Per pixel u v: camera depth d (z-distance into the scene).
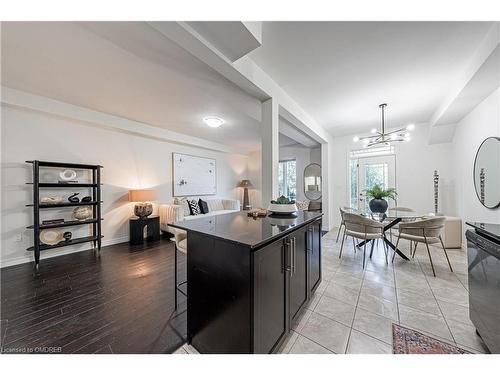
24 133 2.98
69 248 3.41
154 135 4.34
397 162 4.60
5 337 1.51
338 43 1.88
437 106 3.41
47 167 3.20
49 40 1.76
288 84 2.62
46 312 1.80
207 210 5.36
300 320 1.71
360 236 2.94
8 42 1.78
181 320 1.70
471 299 1.49
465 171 3.43
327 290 2.20
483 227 1.44
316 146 6.08
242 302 1.14
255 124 4.19
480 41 1.86
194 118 3.81
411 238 2.75
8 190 2.86
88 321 1.68
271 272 1.28
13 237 2.88
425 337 1.50
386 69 2.31
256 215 2.08
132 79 2.42
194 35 1.46
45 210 3.18
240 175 7.13
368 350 1.39
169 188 4.96
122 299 2.01
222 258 1.23
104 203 3.86
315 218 2.06
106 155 3.88
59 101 3.04
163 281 2.39
